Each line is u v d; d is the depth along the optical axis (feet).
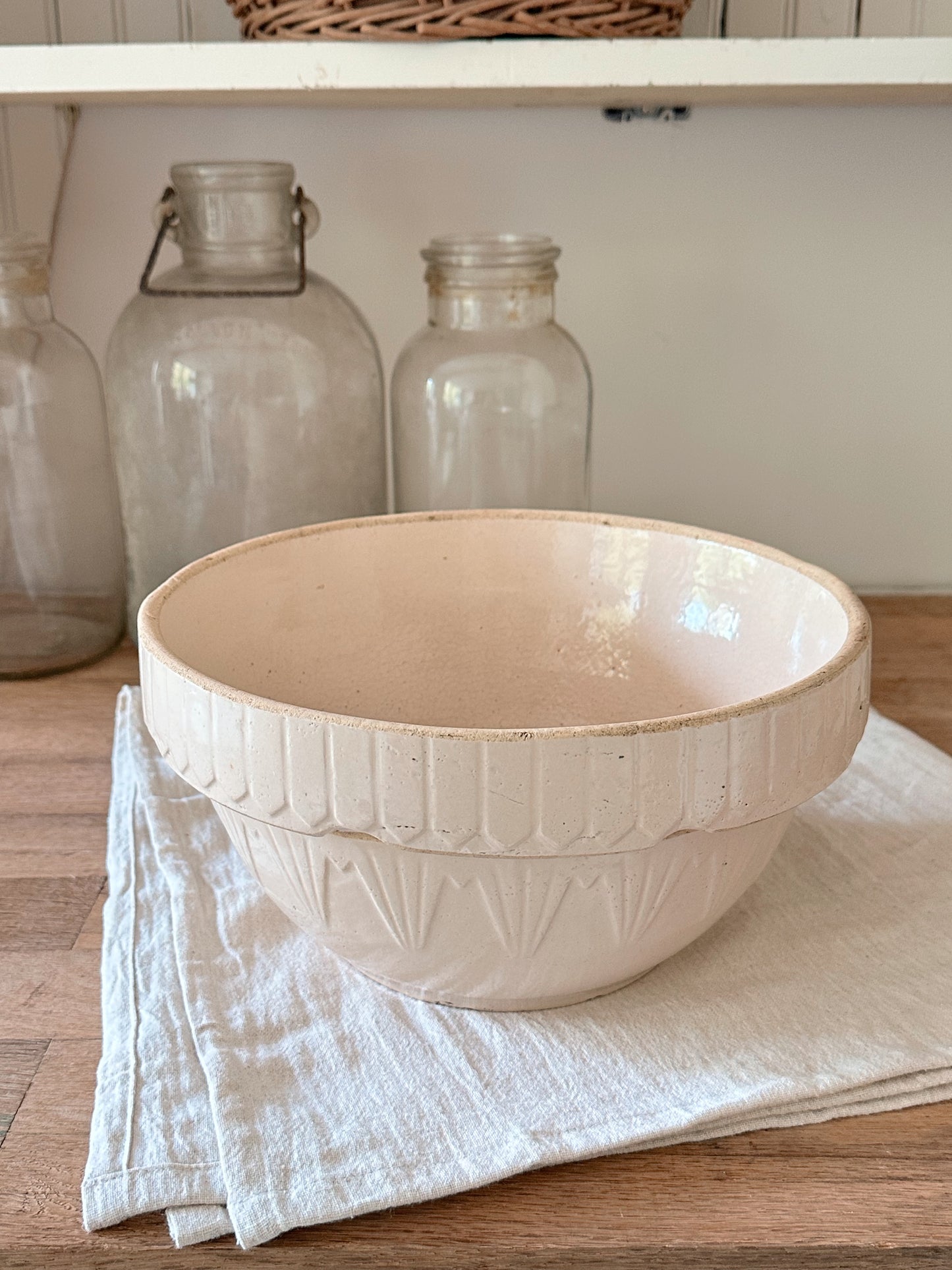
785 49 2.30
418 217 3.15
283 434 2.79
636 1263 1.32
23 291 2.79
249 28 2.49
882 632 3.16
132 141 3.07
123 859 2.06
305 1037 1.62
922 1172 1.43
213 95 2.55
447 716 2.14
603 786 1.31
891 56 2.30
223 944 1.82
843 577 3.47
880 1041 1.59
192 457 2.78
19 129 3.01
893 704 2.70
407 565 2.06
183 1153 1.42
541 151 3.10
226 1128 1.44
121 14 2.95
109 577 3.03
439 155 3.10
